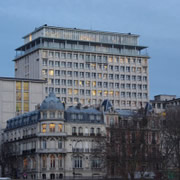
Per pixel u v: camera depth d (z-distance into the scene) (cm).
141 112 19750
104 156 16662
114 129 16825
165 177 16350
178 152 17362
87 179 17888
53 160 19788
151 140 19538
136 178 17200
